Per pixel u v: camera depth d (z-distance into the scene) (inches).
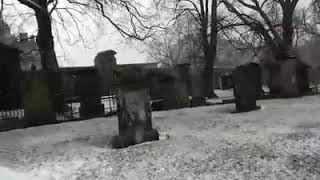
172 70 737.6
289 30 978.1
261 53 1036.5
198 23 1206.3
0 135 454.0
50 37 783.7
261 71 817.5
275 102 671.1
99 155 313.0
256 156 284.0
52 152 336.2
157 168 268.7
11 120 558.9
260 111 541.3
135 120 347.3
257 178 241.3
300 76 808.9
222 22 1169.4
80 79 628.1
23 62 1194.6
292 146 307.0
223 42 1392.7
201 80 941.8
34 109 533.3
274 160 273.1
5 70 971.9
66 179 255.9
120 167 275.3
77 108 722.8
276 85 800.3
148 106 355.6
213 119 485.7
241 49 1137.4
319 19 1021.8
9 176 245.4
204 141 342.6
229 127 414.6
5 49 978.1
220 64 1598.2
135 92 348.2
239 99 554.6
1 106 930.1
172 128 428.1
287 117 462.3
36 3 756.0
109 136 402.9
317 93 829.2
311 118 442.6
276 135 352.8
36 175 264.4
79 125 505.7
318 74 890.7
